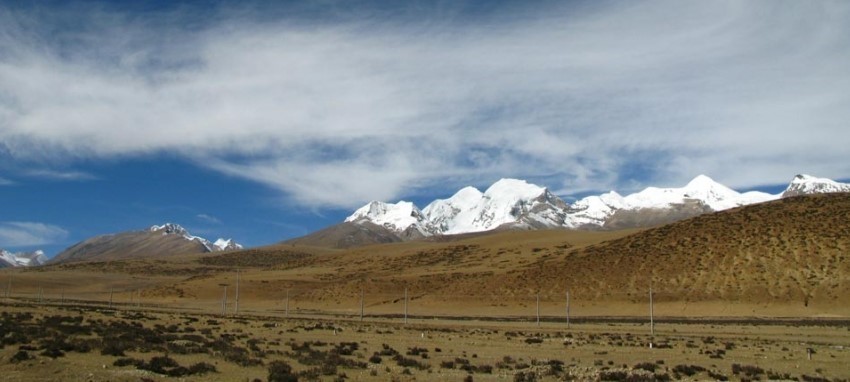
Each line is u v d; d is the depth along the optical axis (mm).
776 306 96375
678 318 95438
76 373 28047
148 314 85938
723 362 42031
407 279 152125
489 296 127188
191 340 45594
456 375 32625
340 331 66438
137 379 27219
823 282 98688
